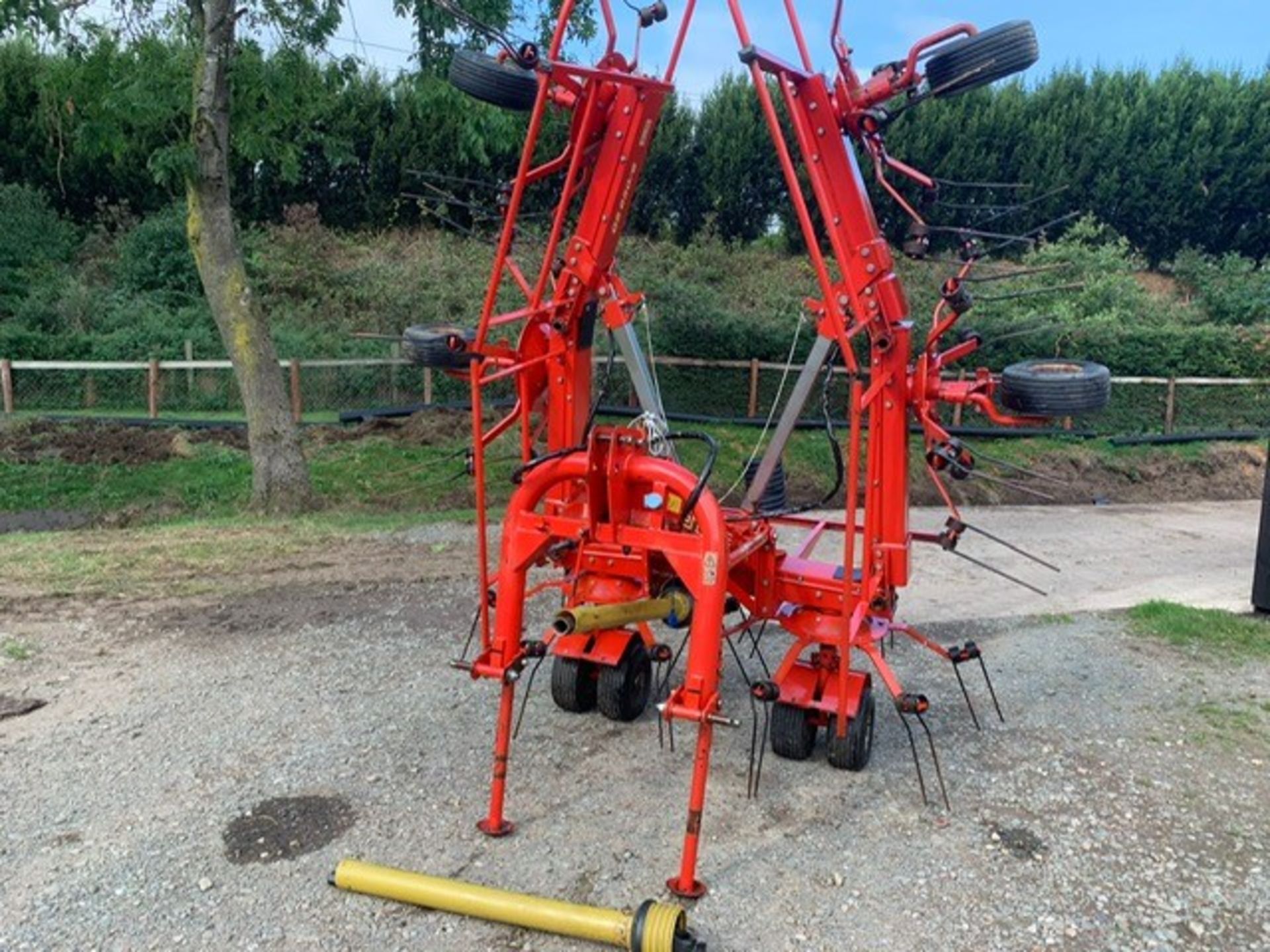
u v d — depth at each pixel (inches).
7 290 681.6
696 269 807.7
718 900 135.5
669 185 918.4
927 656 240.5
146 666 217.5
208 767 170.7
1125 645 252.2
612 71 159.3
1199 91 967.6
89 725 186.7
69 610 256.5
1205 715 205.6
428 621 253.6
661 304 641.0
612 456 143.6
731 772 174.6
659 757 179.5
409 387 590.6
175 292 697.0
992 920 133.5
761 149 909.8
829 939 128.3
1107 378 178.7
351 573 300.2
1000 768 179.2
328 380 573.3
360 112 832.9
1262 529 286.0
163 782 165.0
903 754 184.4
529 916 126.6
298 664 220.7
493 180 834.2
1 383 552.1
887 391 171.6
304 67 404.5
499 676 146.1
